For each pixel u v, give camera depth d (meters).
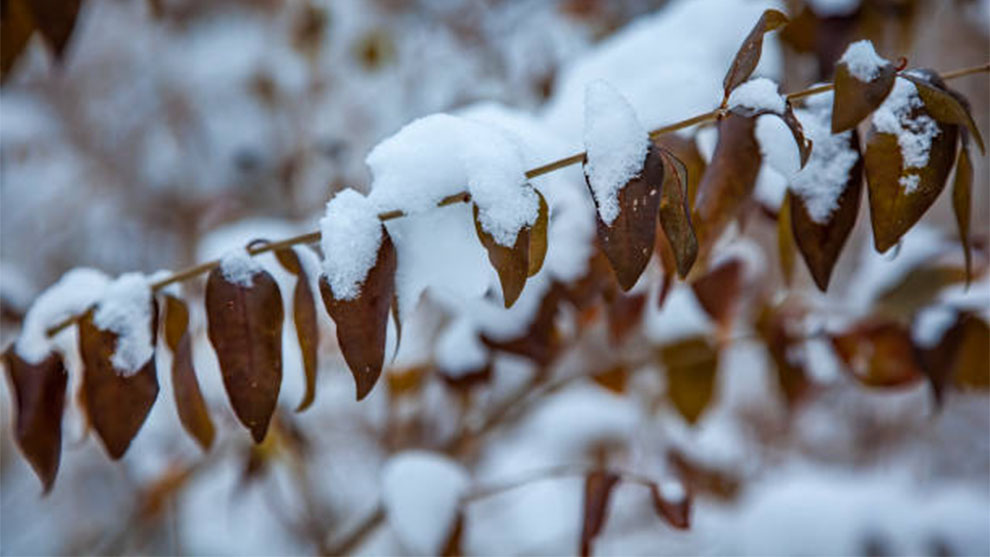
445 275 0.57
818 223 0.58
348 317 0.55
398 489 0.73
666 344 0.79
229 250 0.58
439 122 0.57
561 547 1.57
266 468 0.90
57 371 0.59
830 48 0.74
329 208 0.55
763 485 1.35
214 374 0.87
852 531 1.04
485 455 1.29
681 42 0.72
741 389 1.50
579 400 1.22
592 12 1.17
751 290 0.80
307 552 1.23
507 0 1.27
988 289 0.73
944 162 0.55
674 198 0.54
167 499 1.08
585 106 0.54
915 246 0.76
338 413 1.16
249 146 1.45
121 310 0.58
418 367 0.85
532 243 0.55
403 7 1.36
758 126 0.59
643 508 1.60
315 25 1.29
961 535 1.00
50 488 0.59
